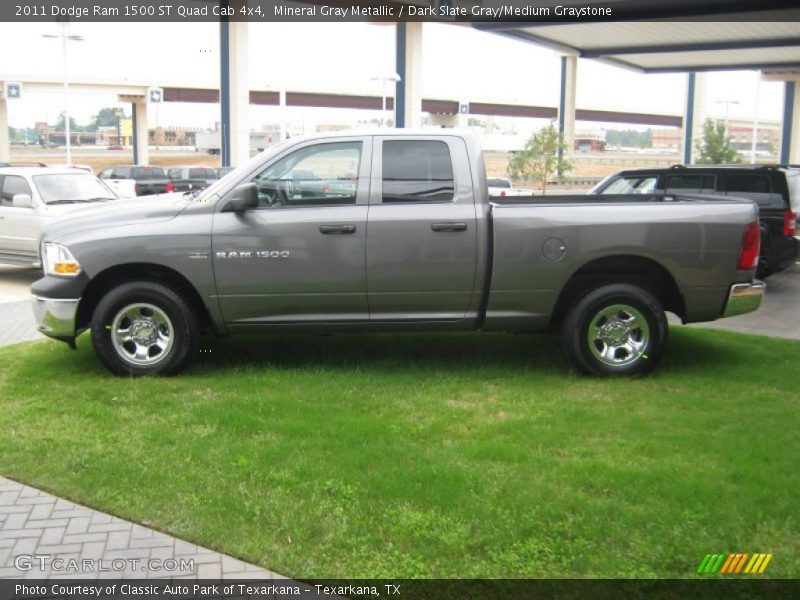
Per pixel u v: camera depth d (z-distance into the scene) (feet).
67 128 133.18
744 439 17.95
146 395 21.38
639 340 23.44
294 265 22.66
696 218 22.88
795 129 200.23
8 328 31.32
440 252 22.70
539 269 22.80
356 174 22.86
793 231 42.27
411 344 27.22
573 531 13.71
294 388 21.98
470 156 22.91
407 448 17.40
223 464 16.67
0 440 18.16
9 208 43.60
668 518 14.05
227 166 128.98
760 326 33.19
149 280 23.22
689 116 210.38
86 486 15.75
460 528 13.80
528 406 20.54
